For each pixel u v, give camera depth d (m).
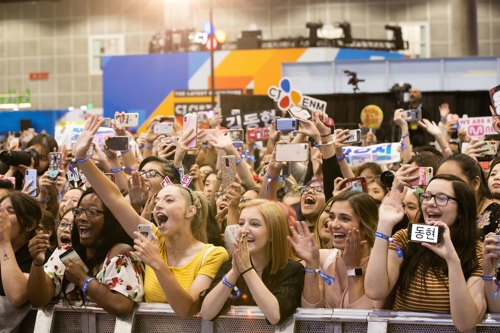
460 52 18.73
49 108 24.58
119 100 15.71
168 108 15.48
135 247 3.00
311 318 2.98
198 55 15.45
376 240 2.87
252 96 9.68
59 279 3.39
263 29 23.25
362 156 5.66
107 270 3.23
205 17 23.47
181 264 3.34
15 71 24.81
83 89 24.34
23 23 24.73
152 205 3.85
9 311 3.39
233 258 2.96
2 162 5.34
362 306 3.16
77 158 3.24
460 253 2.87
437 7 22.34
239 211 4.06
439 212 2.87
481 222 3.60
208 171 5.78
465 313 2.66
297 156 4.13
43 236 3.22
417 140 9.58
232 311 3.06
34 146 5.75
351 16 22.77
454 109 9.89
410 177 2.92
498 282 2.76
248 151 6.77
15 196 3.58
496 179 3.93
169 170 4.21
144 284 3.37
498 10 22.34
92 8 24.27
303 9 23.03
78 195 4.38
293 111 4.61
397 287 3.00
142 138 6.09
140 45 24.00
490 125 6.94
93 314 3.30
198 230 3.45
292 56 15.60
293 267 3.14
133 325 3.19
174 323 3.18
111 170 4.22
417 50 22.41
